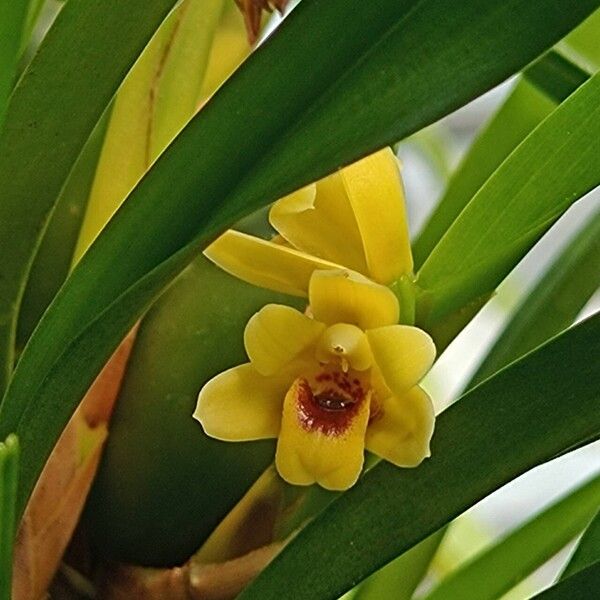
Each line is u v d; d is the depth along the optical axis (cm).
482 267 22
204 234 19
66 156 21
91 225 23
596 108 22
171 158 20
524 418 21
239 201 19
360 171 22
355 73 19
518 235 22
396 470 21
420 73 19
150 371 23
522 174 22
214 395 22
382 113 19
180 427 23
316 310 22
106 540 24
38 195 21
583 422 20
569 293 26
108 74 20
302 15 20
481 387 21
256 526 23
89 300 20
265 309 21
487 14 19
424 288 22
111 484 23
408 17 19
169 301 23
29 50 25
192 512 23
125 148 23
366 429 21
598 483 26
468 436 21
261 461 23
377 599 26
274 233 24
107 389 23
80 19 20
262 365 21
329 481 21
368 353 21
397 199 22
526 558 26
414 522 21
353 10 20
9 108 20
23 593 23
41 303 24
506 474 21
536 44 19
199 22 23
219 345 23
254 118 20
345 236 22
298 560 21
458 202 26
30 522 23
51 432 20
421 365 21
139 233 20
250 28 22
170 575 24
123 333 20
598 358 20
